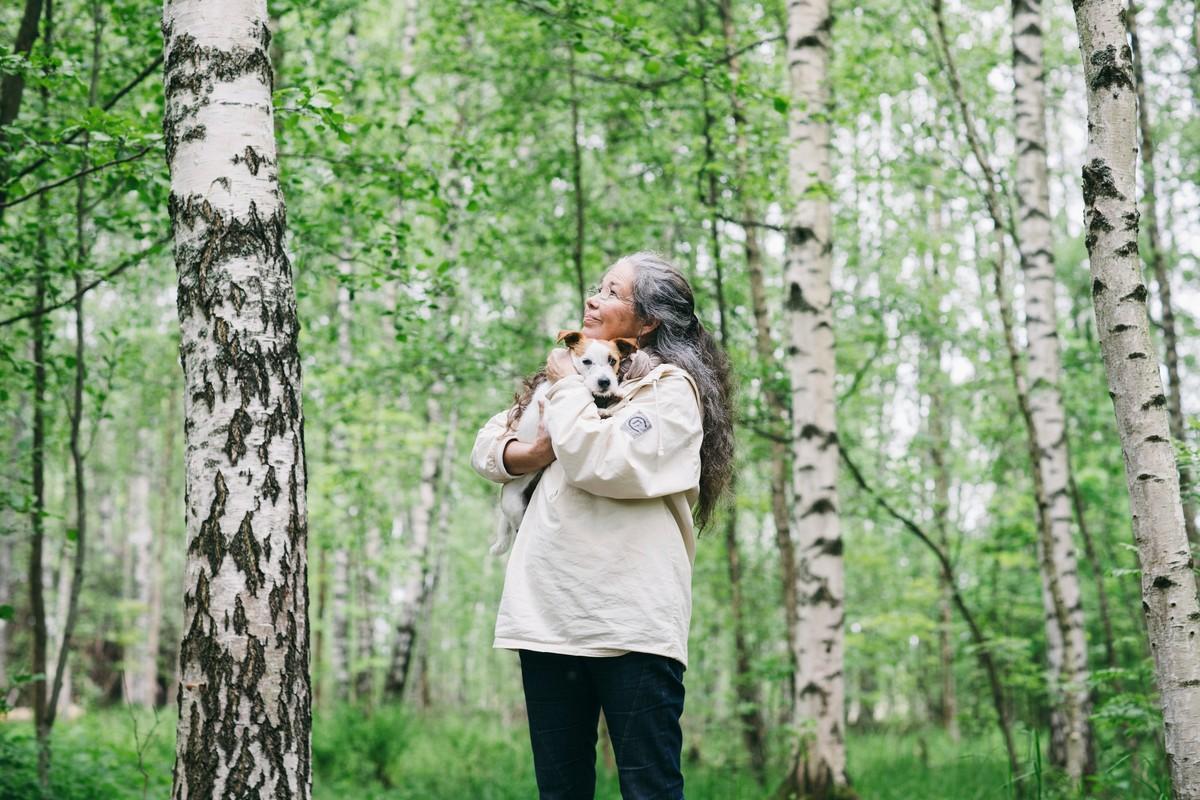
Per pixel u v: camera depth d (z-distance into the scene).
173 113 2.86
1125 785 6.12
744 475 11.56
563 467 2.28
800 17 7.13
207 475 2.61
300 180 5.94
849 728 17.69
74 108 6.04
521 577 2.37
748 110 7.11
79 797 6.15
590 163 11.08
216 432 2.62
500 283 9.83
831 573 6.88
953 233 13.92
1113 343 3.04
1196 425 3.85
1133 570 3.93
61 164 5.34
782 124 7.76
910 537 14.57
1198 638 2.91
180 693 2.52
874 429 14.96
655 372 2.41
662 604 2.29
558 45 8.81
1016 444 11.94
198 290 2.71
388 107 7.37
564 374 2.46
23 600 16.75
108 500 23.50
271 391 2.69
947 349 13.45
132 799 6.45
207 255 2.73
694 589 12.59
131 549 22.78
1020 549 12.96
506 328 9.48
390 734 9.72
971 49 10.79
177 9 2.90
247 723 2.48
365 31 13.16
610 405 2.38
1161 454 2.97
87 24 7.04
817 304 7.03
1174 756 2.90
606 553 2.29
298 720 2.56
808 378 7.01
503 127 9.25
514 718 23.16
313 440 16.05
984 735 12.46
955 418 16.61
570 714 2.37
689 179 8.84
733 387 2.71
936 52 7.86
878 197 11.41
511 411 2.71
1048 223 8.60
